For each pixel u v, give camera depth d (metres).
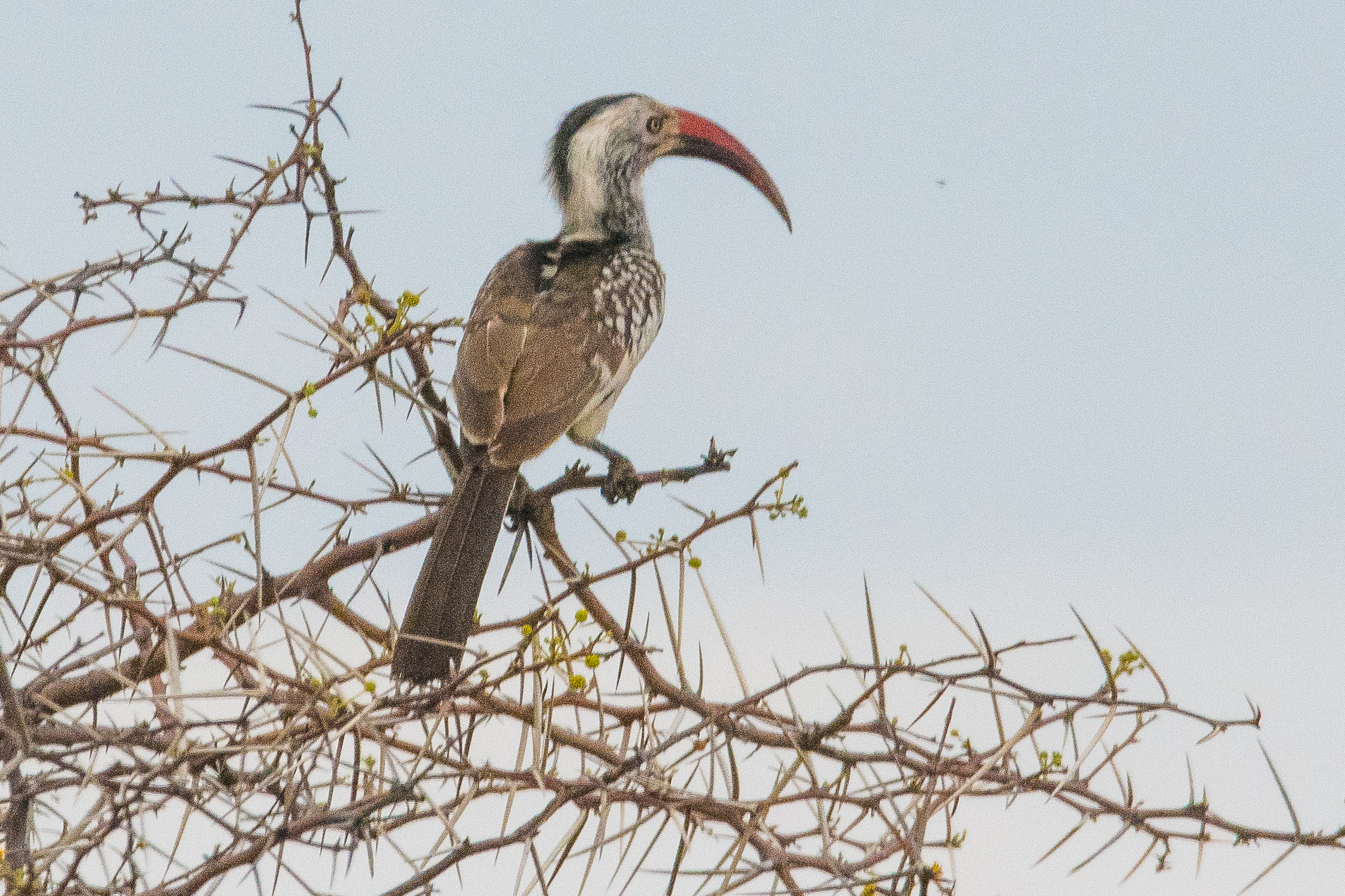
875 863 6.14
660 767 6.49
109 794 5.58
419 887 5.86
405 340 6.48
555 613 6.68
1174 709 6.46
